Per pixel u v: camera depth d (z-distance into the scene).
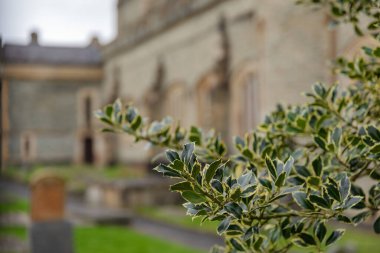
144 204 19.05
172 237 13.33
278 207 2.02
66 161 41.97
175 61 28.44
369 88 2.34
